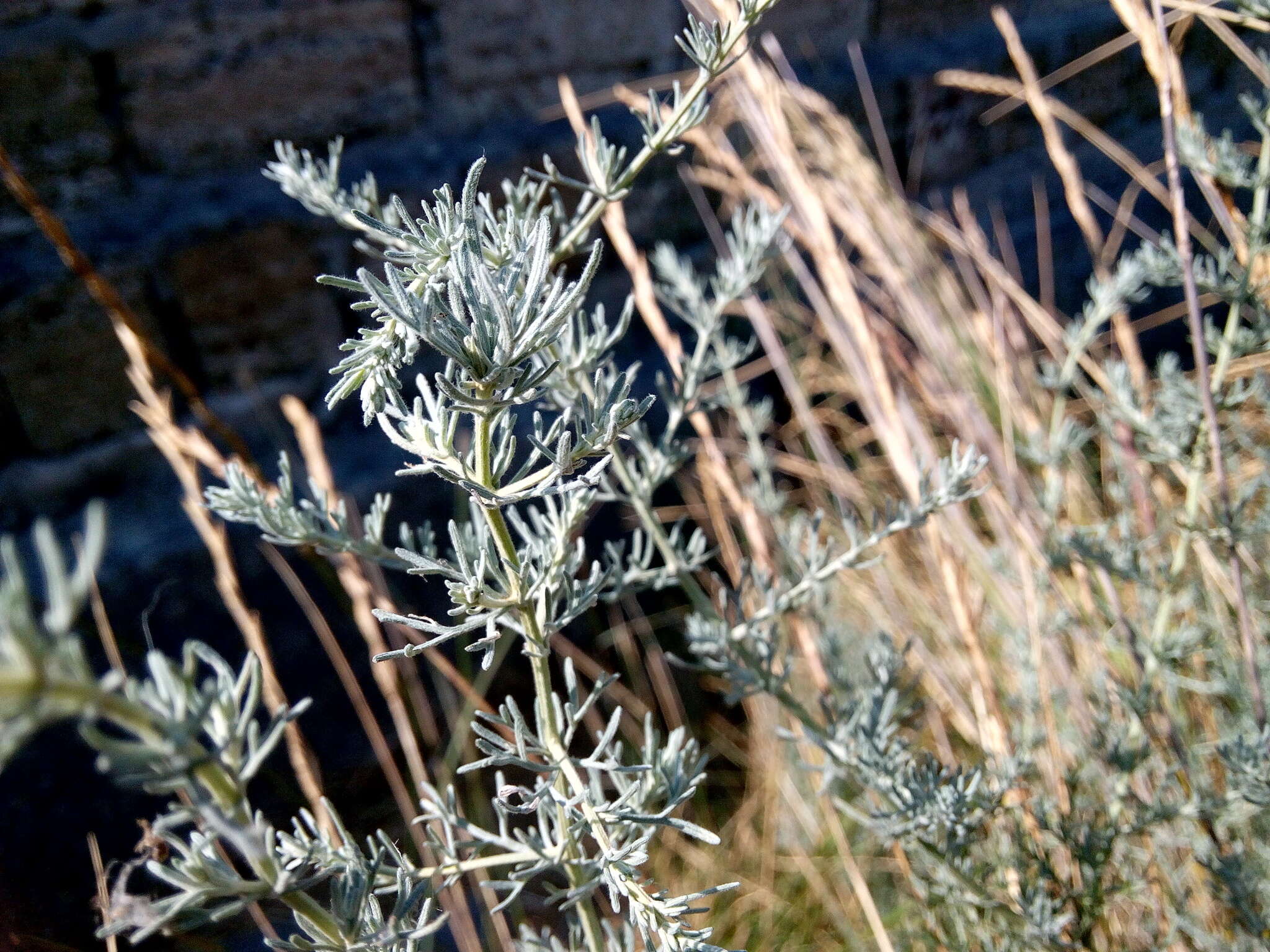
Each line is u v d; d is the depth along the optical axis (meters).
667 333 0.45
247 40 0.75
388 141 0.83
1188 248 0.43
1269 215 0.46
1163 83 0.43
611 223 0.46
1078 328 0.60
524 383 0.23
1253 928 0.44
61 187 0.72
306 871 0.25
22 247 0.71
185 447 0.44
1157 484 0.68
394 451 0.84
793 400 0.75
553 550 0.29
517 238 0.26
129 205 0.74
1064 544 0.51
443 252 0.25
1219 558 0.59
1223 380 0.47
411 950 0.26
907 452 0.50
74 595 0.13
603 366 0.38
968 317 0.79
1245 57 0.48
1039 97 0.57
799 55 1.01
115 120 0.73
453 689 0.81
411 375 0.81
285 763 0.75
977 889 0.43
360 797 0.79
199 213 0.75
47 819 0.68
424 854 0.52
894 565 0.76
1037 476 0.74
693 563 0.42
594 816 0.27
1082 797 0.55
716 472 0.53
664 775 0.31
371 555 0.35
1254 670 0.44
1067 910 0.46
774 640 0.45
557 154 0.88
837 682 0.54
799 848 0.69
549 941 0.36
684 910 0.25
